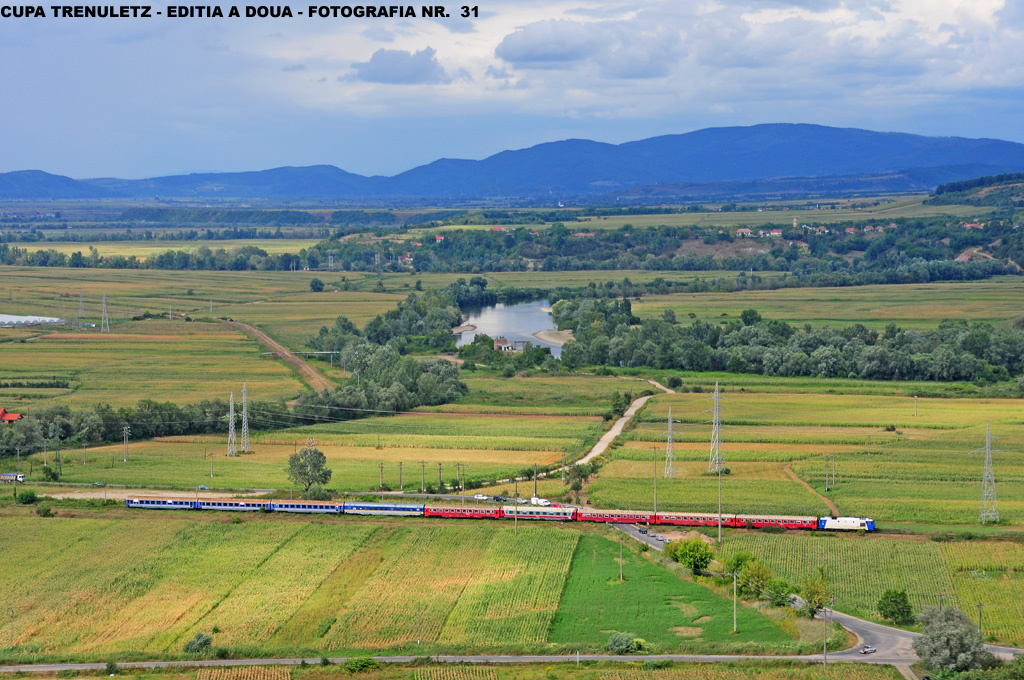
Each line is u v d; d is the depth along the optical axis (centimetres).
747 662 14275
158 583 17462
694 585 17350
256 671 14188
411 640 15150
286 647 14950
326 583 17450
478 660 14500
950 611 14538
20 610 16338
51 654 14825
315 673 14100
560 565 18188
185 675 14150
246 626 15700
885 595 15938
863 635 15212
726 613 16162
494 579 17512
